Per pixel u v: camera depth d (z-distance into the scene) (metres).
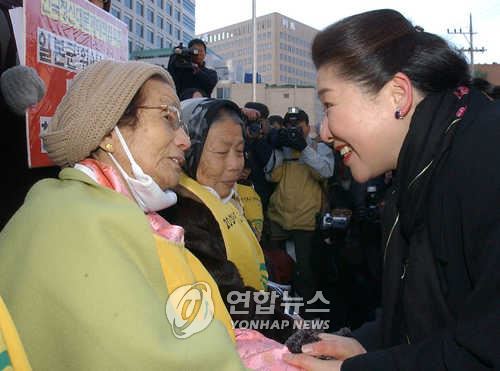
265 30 77.25
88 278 0.92
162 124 1.23
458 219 0.99
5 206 1.87
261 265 2.04
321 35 1.18
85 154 1.17
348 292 3.40
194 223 1.64
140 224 1.04
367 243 3.04
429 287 1.07
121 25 2.53
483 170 0.94
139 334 0.88
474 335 0.88
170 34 54.91
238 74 26.28
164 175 1.26
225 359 1.00
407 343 1.16
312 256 3.69
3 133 1.85
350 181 3.63
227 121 1.86
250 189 2.80
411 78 1.10
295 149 3.92
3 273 0.98
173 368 0.90
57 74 1.89
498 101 1.07
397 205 1.14
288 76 78.19
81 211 0.99
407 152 1.08
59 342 0.90
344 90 1.13
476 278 0.95
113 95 1.16
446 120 1.05
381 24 1.13
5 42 1.82
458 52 1.15
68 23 1.97
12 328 0.77
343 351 1.30
